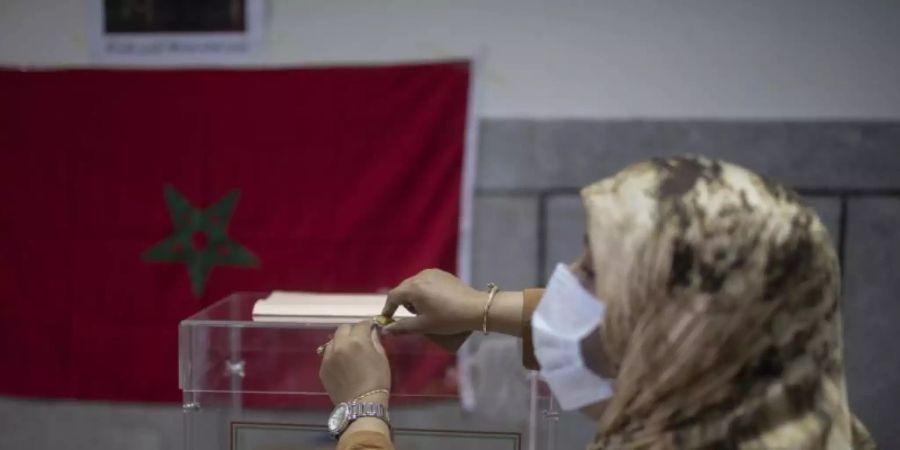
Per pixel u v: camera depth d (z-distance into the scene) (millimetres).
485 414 955
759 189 659
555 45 1796
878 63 1748
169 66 1843
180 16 1836
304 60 1835
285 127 1812
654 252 639
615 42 1786
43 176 1873
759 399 641
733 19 1763
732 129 1776
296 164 1813
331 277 1816
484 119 1818
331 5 1819
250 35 1834
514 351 941
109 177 1860
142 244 1867
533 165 1817
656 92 1790
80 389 1915
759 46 1764
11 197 1885
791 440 630
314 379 970
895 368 1804
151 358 1885
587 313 714
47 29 1874
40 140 1864
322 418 970
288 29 1832
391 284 1801
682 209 640
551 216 1820
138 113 1843
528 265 1832
